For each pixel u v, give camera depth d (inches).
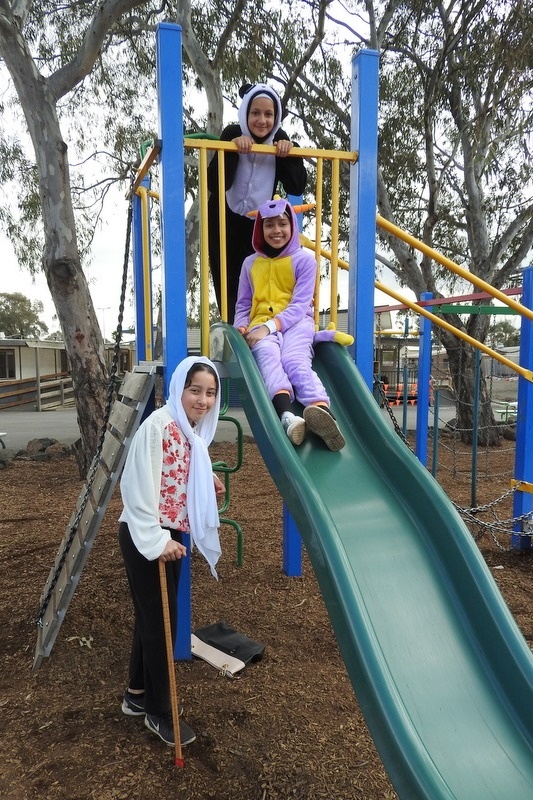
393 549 87.7
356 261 125.3
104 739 97.5
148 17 446.3
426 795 56.1
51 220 298.5
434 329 498.0
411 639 76.5
